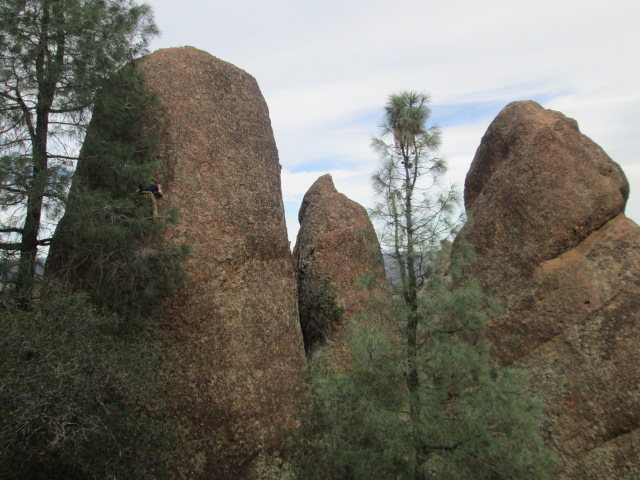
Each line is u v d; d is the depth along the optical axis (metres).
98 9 11.69
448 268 8.92
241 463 11.94
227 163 14.30
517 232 14.01
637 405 10.65
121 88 12.51
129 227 11.91
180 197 13.29
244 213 14.12
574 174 13.63
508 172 14.91
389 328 9.20
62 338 8.61
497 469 7.83
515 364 12.68
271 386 13.04
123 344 10.27
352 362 9.62
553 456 8.19
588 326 11.93
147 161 13.25
